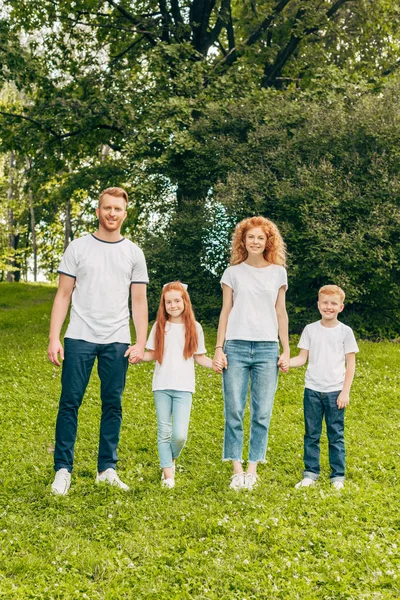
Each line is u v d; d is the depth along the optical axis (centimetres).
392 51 2123
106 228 611
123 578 437
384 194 1521
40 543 489
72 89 2030
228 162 1647
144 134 1719
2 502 579
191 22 1997
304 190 1516
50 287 2841
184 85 1772
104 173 2102
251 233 644
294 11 2047
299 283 1589
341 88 1762
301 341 679
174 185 1800
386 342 1534
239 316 639
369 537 490
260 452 638
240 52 2031
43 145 1969
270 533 495
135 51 2059
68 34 2173
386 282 1570
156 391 638
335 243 1455
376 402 1035
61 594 416
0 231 4034
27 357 1287
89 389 1070
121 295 615
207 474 679
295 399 1064
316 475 658
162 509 555
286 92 1803
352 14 2095
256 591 420
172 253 1697
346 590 415
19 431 852
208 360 650
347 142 1594
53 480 633
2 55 1689
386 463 727
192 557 461
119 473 673
